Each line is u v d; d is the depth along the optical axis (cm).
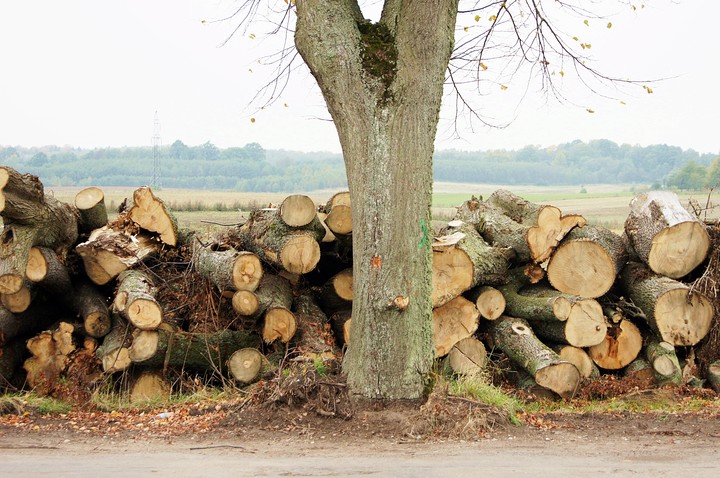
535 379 1950
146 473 1234
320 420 1555
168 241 2383
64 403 1931
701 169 13338
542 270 2228
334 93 1548
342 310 2219
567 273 2148
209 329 2112
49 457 1362
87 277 2338
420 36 1527
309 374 1645
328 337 2117
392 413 1530
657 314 2064
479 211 2414
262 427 1550
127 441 1496
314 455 1351
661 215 2155
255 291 2048
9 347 2220
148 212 2369
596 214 10338
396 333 1549
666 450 1382
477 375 1855
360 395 1566
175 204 8262
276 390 1642
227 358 2092
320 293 2219
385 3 1573
